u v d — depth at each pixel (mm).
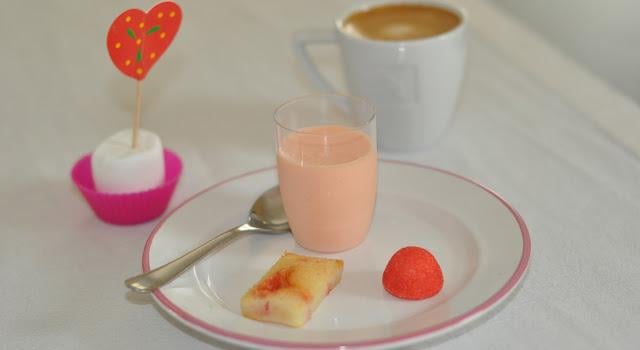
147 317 666
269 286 646
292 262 670
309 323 641
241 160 815
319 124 740
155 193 737
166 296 644
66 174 810
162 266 663
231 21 1056
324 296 662
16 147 848
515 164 789
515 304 658
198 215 730
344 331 624
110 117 886
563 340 631
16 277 703
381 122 806
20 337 655
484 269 661
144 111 893
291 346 604
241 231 710
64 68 974
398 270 654
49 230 747
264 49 991
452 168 791
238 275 688
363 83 796
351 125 730
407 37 817
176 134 854
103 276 700
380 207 743
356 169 691
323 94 729
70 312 672
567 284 670
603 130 821
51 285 695
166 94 919
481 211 714
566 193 752
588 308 652
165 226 714
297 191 696
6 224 753
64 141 854
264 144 836
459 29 786
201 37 1023
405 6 852
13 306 679
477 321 647
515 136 824
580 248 699
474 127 840
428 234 714
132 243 730
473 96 882
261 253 709
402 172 765
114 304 677
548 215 732
